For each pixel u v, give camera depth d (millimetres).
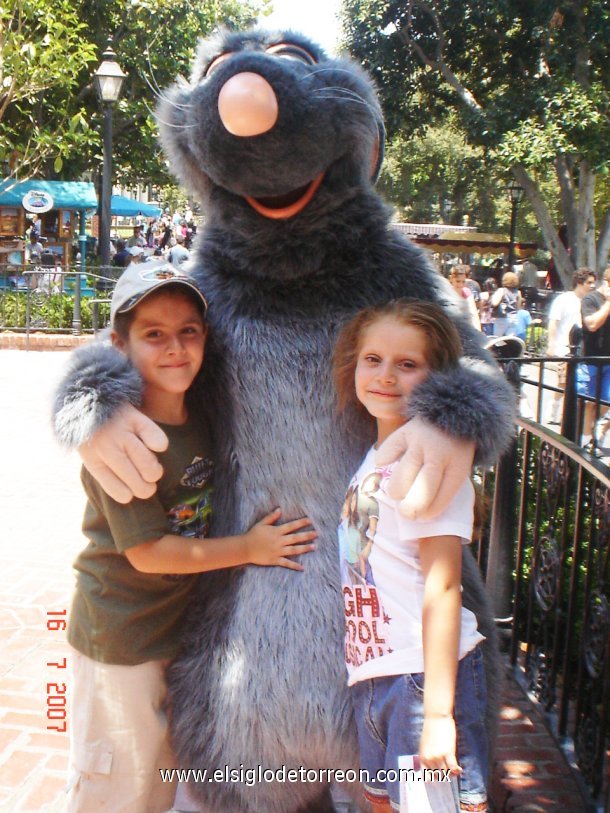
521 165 16266
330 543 2090
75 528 5422
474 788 1816
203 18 17391
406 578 1859
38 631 3949
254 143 1866
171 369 2014
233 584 2141
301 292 2139
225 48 2168
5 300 13062
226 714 2072
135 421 1900
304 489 2102
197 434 2145
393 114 17766
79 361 1979
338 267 2135
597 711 2600
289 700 2027
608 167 15133
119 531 1968
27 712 3238
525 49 16484
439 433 1789
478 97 17703
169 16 17062
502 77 17031
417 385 1865
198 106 1936
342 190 2057
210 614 2158
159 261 2117
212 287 2191
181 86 2232
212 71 1998
